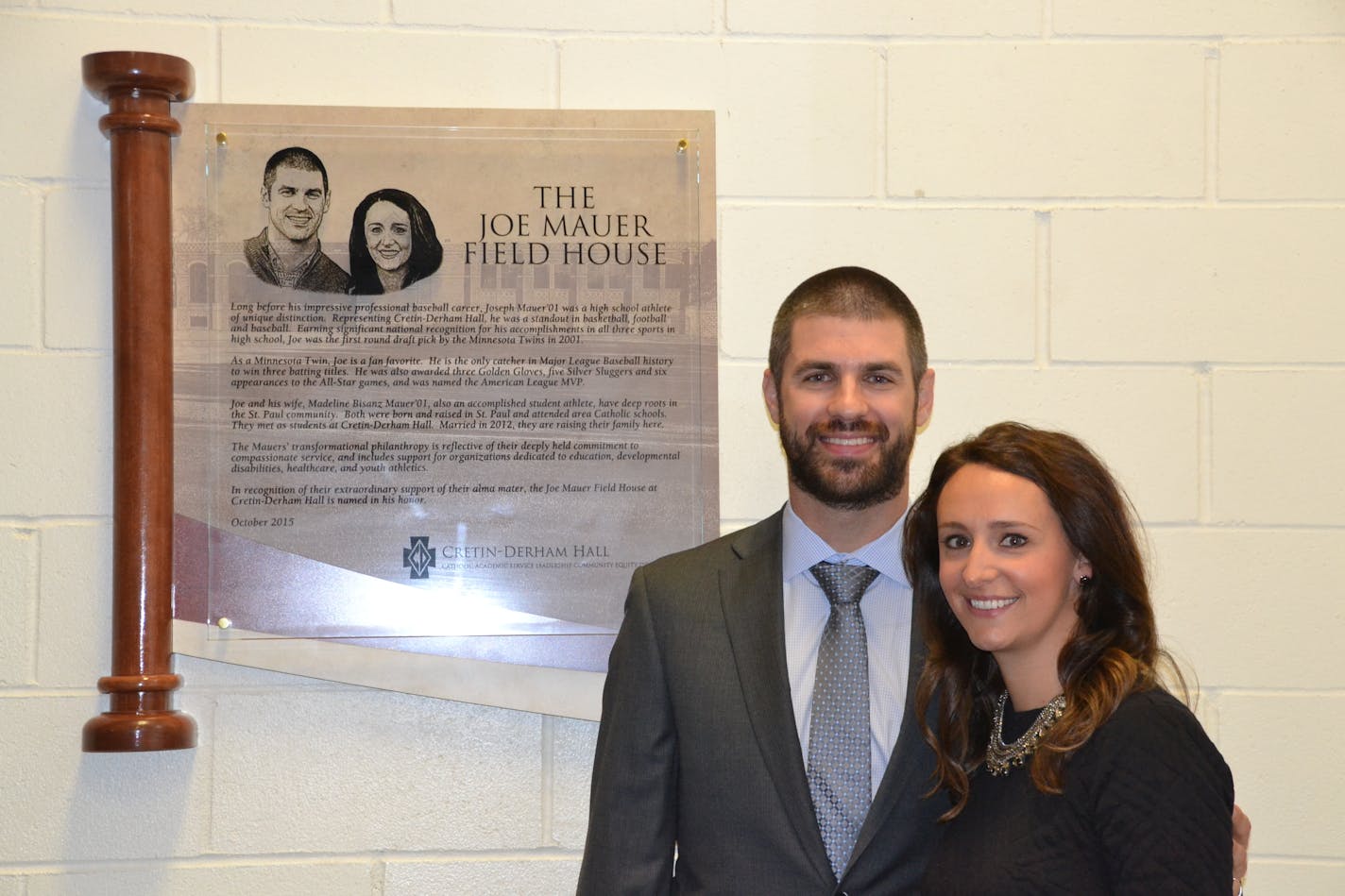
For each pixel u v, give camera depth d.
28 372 1.91
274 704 1.90
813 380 1.57
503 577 1.91
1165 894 1.17
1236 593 1.98
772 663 1.55
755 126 1.99
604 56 1.98
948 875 1.34
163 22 1.93
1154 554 1.98
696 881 1.51
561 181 1.95
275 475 1.89
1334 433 2.00
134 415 1.83
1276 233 2.01
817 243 1.99
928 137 2.00
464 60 1.96
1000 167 2.00
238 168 1.91
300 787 1.90
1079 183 2.01
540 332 1.93
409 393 1.91
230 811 1.89
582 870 1.60
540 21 1.97
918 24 2.01
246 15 1.94
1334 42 2.01
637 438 1.93
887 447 1.55
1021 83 2.01
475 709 1.93
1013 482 1.37
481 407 1.92
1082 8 2.01
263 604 1.88
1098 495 1.37
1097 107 2.01
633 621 1.65
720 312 1.97
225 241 1.90
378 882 1.90
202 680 1.89
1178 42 2.01
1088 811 1.26
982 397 1.99
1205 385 2.00
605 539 1.93
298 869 1.90
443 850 1.91
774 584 1.61
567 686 1.91
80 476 1.91
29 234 1.91
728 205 1.98
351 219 1.92
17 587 1.89
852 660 1.55
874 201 2.00
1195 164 2.01
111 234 1.92
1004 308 2.00
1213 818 1.21
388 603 1.90
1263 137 2.01
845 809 1.49
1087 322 2.00
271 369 1.90
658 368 1.94
